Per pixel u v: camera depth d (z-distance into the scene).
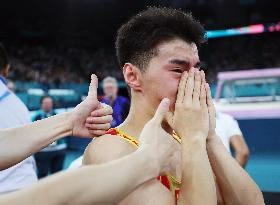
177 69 0.96
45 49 16.89
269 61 15.64
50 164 5.30
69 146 8.93
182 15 0.98
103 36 18.12
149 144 0.74
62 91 10.80
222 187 1.03
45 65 15.27
